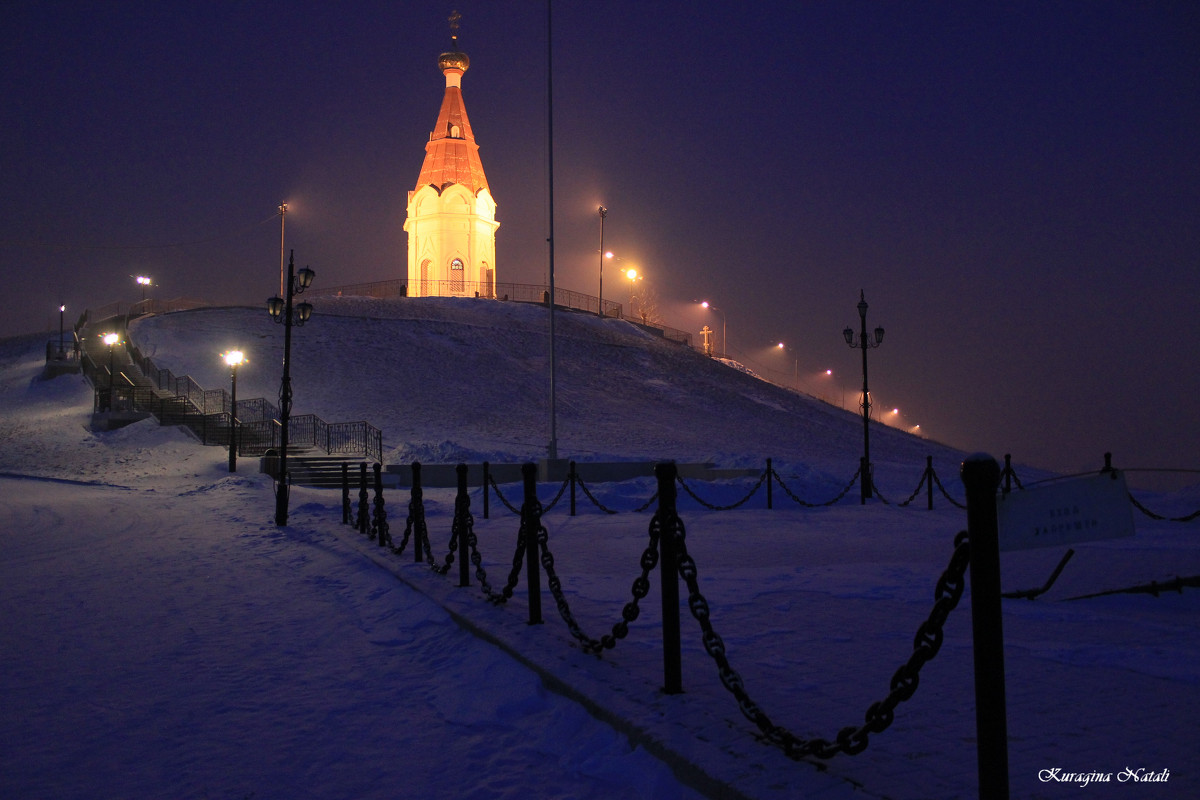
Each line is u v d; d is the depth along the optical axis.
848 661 5.25
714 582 8.45
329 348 51.66
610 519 16.38
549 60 27.64
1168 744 3.69
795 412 59.47
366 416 40.41
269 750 4.47
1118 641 5.77
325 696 5.44
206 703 5.31
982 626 2.71
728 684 3.80
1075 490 2.85
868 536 13.61
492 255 77.56
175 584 9.80
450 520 16.28
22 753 4.46
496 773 4.02
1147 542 11.77
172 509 18.83
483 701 5.05
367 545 11.84
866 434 22.06
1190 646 5.57
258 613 8.14
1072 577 8.53
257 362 46.94
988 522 2.72
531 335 62.53
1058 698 4.39
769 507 19.14
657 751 3.70
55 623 7.69
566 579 8.71
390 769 4.16
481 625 6.28
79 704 5.30
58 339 59.41
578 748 4.10
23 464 28.58
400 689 5.55
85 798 3.88
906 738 3.75
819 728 3.90
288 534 14.42
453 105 77.75
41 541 13.78
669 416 50.16
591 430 43.84
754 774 3.28
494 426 42.28
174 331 51.22
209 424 33.94
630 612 4.95
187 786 4.01
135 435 32.72
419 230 75.44
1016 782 3.28
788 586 8.19
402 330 57.81
